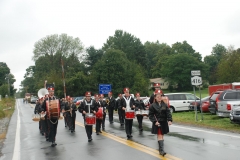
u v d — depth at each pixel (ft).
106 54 230.27
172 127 51.01
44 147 37.55
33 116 46.37
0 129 64.39
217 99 57.98
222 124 51.62
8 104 183.21
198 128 48.78
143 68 298.97
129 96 42.01
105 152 31.83
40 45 276.00
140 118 48.37
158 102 29.07
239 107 46.75
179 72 286.46
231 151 29.50
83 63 265.95
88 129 39.96
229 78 200.23
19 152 35.14
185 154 28.71
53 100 37.88
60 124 68.95
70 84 208.64
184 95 84.99
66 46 277.85
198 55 336.08
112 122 65.62
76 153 32.22
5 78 426.92
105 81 222.48
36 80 276.62
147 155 29.12
